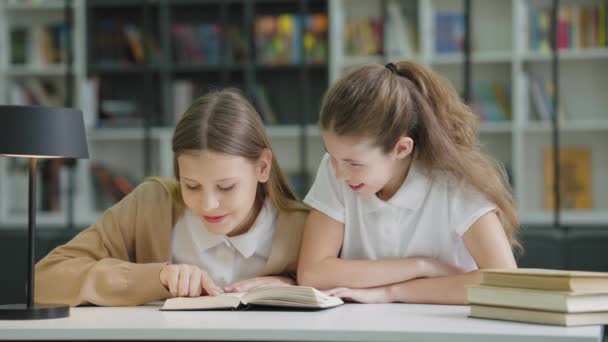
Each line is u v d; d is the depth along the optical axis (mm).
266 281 1743
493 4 4770
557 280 1296
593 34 4500
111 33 4832
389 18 4617
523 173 4711
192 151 1613
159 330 1196
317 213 1797
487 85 4617
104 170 4809
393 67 1704
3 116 1412
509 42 4754
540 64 4711
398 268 1688
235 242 1815
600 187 4652
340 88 1581
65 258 1740
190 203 1662
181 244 1858
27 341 1285
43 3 4758
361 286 1688
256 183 1726
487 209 1712
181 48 4777
